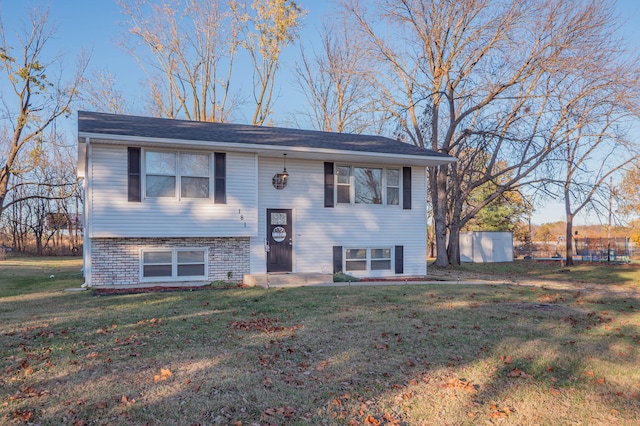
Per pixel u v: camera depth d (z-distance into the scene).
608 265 25.17
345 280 13.79
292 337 6.53
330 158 14.38
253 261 13.68
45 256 35.31
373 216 15.30
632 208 30.25
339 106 31.20
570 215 24.97
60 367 5.11
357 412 4.17
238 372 5.05
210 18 29.28
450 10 19.95
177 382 4.72
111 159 11.75
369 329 7.08
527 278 17.34
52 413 3.96
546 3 18.39
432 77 21.45
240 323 7.34
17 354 5.57
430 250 37.00
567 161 19.70
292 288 11.77
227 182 12.95
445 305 9.29
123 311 8.38
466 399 4.52
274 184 14.05
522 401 4.50
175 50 29.20
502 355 5.89
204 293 10.74
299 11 29.62
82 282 13.49
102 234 11.66
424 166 15.97
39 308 8.75
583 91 19.19
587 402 4.51
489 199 21.97
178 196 12.42
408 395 4.57
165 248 12.64
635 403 4.52
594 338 6.87
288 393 4.54
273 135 14.86
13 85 27.73
